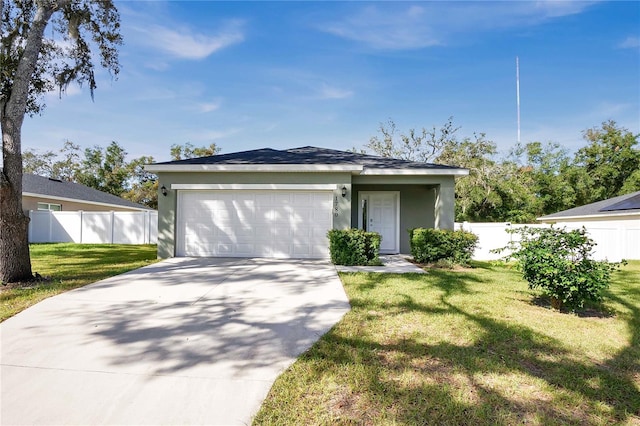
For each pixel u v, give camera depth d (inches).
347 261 371.6
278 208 416.2
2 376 124.2
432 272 345.4
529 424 100.8
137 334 165.0
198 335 165.2
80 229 671.1
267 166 404.2
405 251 513.0
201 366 134.2
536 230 226.8
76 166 1379.2
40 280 276.2
